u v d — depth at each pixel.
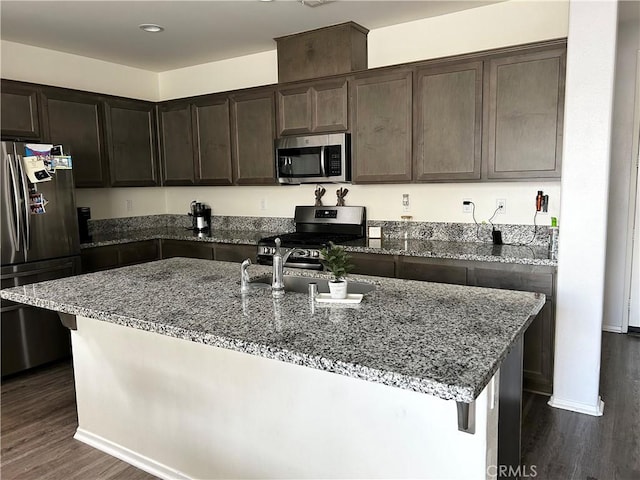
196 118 4.75
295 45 4.07
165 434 2.30
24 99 3.88
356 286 2.39
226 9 3.44
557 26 3.32
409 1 3.38
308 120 4.05
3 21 3.61
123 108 4.70
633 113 4.18
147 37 4.06
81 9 3.39
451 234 3.85
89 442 2.62
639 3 3.57
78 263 3.90
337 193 4.35
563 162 2.75
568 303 2.82
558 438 2.55
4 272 3.41
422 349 1.43
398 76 3.60
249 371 1.97
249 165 4.45
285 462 1.93
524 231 3.56
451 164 3.48
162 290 2.25
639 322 4.36
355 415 1.73
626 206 4.26
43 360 3.70
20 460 2.46
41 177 3.58
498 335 1.55
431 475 1.61
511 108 3.21
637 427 2.65
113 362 2.44
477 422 1.51
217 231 5.01
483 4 3.50
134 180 4.83
